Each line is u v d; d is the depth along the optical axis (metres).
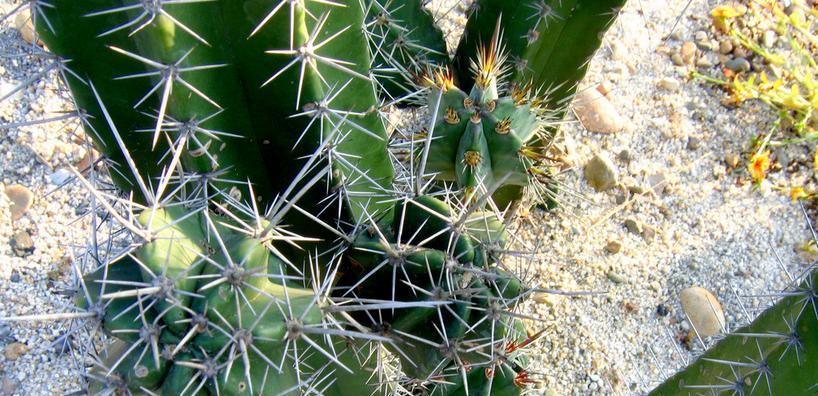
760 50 0.84
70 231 0.73
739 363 0.54
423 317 0.52
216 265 0.43
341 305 0.50
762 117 0.82
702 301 0.74
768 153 0.80
